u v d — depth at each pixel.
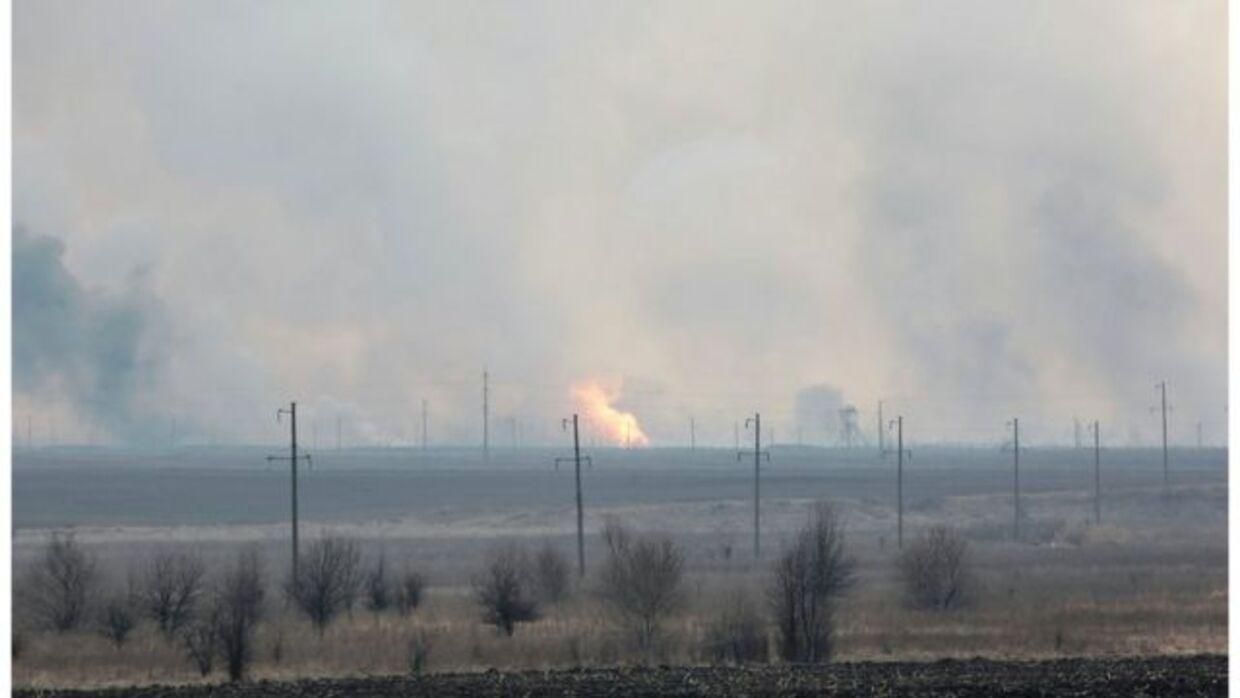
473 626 122.19
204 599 136.62
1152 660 87.50
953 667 84.62
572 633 116.31
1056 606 133.38
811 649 104.19
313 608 127.75
